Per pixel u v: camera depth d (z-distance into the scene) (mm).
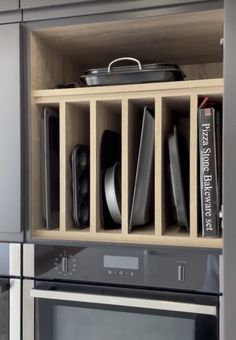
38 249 946
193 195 875
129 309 878
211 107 906
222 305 802
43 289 924
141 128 1021
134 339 878
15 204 949
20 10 949
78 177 997
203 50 1169
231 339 764
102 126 1006
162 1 876
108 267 903
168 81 926
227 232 774
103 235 927
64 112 971
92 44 1093
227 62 786
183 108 1061
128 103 936
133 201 942
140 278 879
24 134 958
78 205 988
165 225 957
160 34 1011
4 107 956
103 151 1008
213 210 867
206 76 1323
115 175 1019
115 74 944
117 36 1026
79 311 914
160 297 862
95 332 906
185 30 983
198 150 880
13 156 951
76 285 922
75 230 974
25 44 962
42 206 990
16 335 942
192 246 863
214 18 897
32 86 978
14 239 961
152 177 952
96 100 953
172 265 861
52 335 926
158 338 860
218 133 895
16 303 948
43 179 986
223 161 784
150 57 1237
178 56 1236
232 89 781
